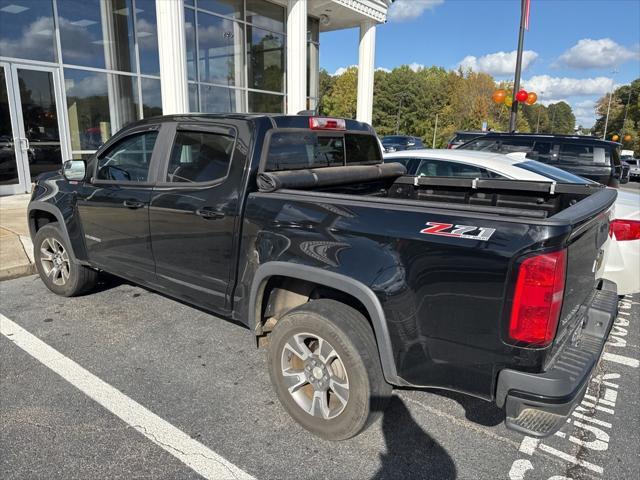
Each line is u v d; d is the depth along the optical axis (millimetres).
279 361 2781
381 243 2361
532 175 5484
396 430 2809
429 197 4156
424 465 2518
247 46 14172
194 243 3225
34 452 2525
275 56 15258
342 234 2486
